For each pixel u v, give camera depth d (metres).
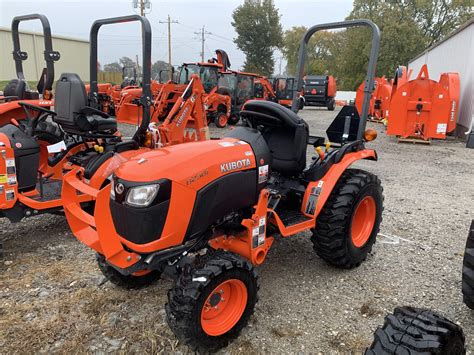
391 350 1.75
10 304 3.04
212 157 2.61
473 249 2.77
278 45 47.59
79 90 4.10
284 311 2.98
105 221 2.38
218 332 2.49
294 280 3.40
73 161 4.32
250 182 2.83
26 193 4.14
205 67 13.63
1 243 3.88
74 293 3.19
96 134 4.34
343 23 3.68
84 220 2.72
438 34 43.03
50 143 5.02
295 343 2.64
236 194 2.73
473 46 11.91
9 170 3.76
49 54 4.80
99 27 4.48
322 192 3.23
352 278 3.46
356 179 3.43
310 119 17.94
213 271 2.37
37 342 2.63
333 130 4.13
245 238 2.80
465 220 4.94
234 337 2.59
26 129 4.24
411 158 8.90
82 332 2.72
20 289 3.25
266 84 17.50
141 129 4.42
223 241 2.83
